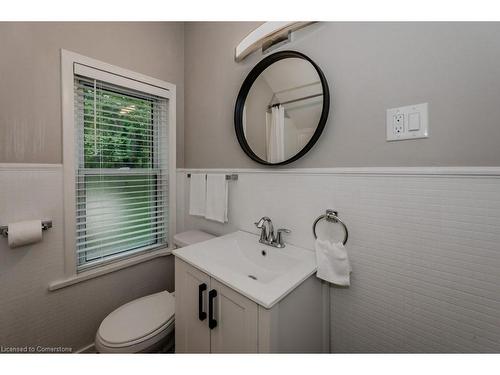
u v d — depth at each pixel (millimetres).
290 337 759
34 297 1138
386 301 840
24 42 1080
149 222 1645
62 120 1185
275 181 1168
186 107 1766
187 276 967
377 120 834
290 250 1045
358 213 890
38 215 1132
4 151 1041
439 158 717
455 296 710
